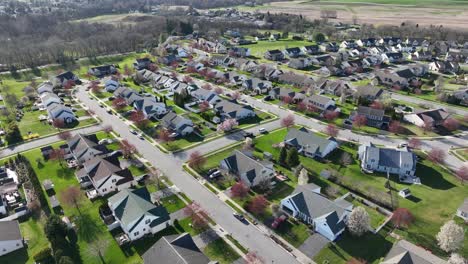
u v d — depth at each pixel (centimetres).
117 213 6675
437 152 8888
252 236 6391
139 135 10381
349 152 9319
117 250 6109
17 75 16788
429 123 10481
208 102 12712
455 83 14988
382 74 14938
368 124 10900
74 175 8381
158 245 5612
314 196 6831
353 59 18662
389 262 5291
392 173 8406
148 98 12406
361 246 6112
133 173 8438
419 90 13638
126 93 13275
